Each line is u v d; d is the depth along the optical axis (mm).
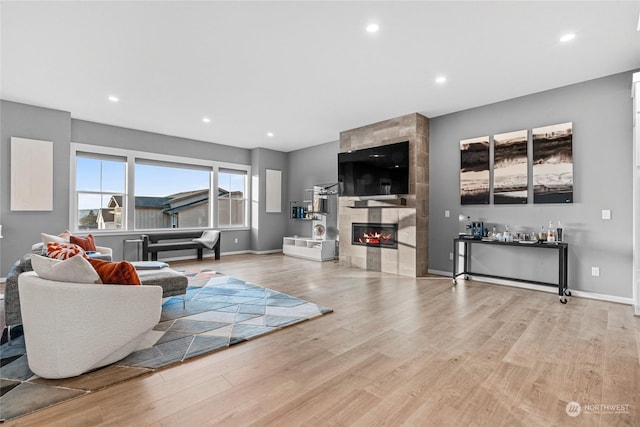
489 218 4535
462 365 2125
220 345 2412
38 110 4699
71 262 1965
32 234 4668
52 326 1861
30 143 4621
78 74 3629
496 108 4480
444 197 5031
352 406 1679
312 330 2750
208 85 3953
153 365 2098
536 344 2453
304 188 7828
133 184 6043
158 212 6863
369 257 5625
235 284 4430
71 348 1890
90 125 5535
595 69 3461
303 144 7445
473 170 4680
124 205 5992
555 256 3975
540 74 3596
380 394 1789
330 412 1628
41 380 1896
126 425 1517
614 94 3572
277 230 8125
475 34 2809
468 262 4738
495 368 2082
